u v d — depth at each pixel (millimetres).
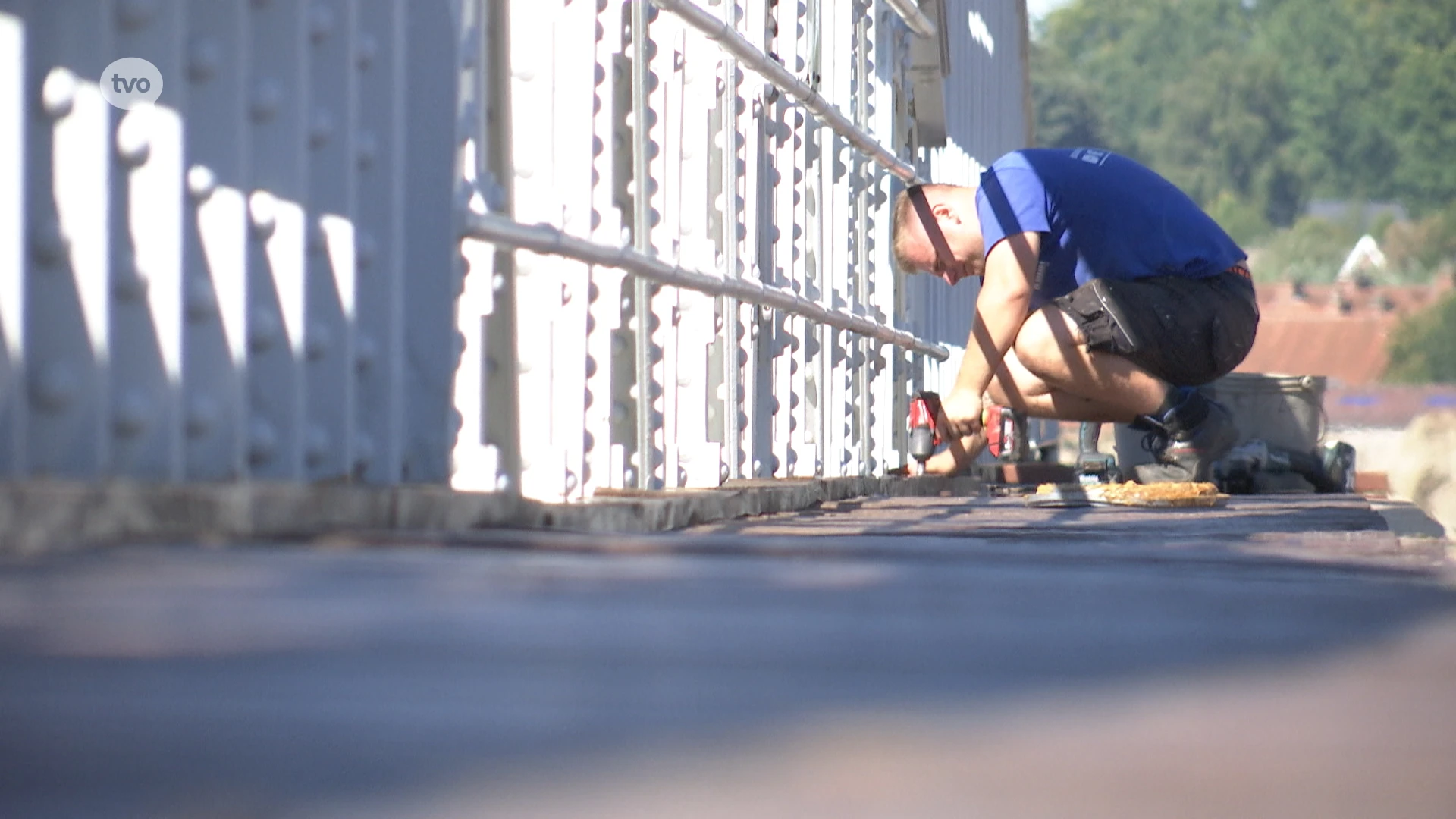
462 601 4199
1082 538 11609
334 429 9039
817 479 20469
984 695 2826
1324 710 2756
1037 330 22031
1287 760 2336
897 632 3803
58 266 6758
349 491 7219
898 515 16750
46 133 6746
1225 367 22234
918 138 36312
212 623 3592
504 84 11523
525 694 2779
